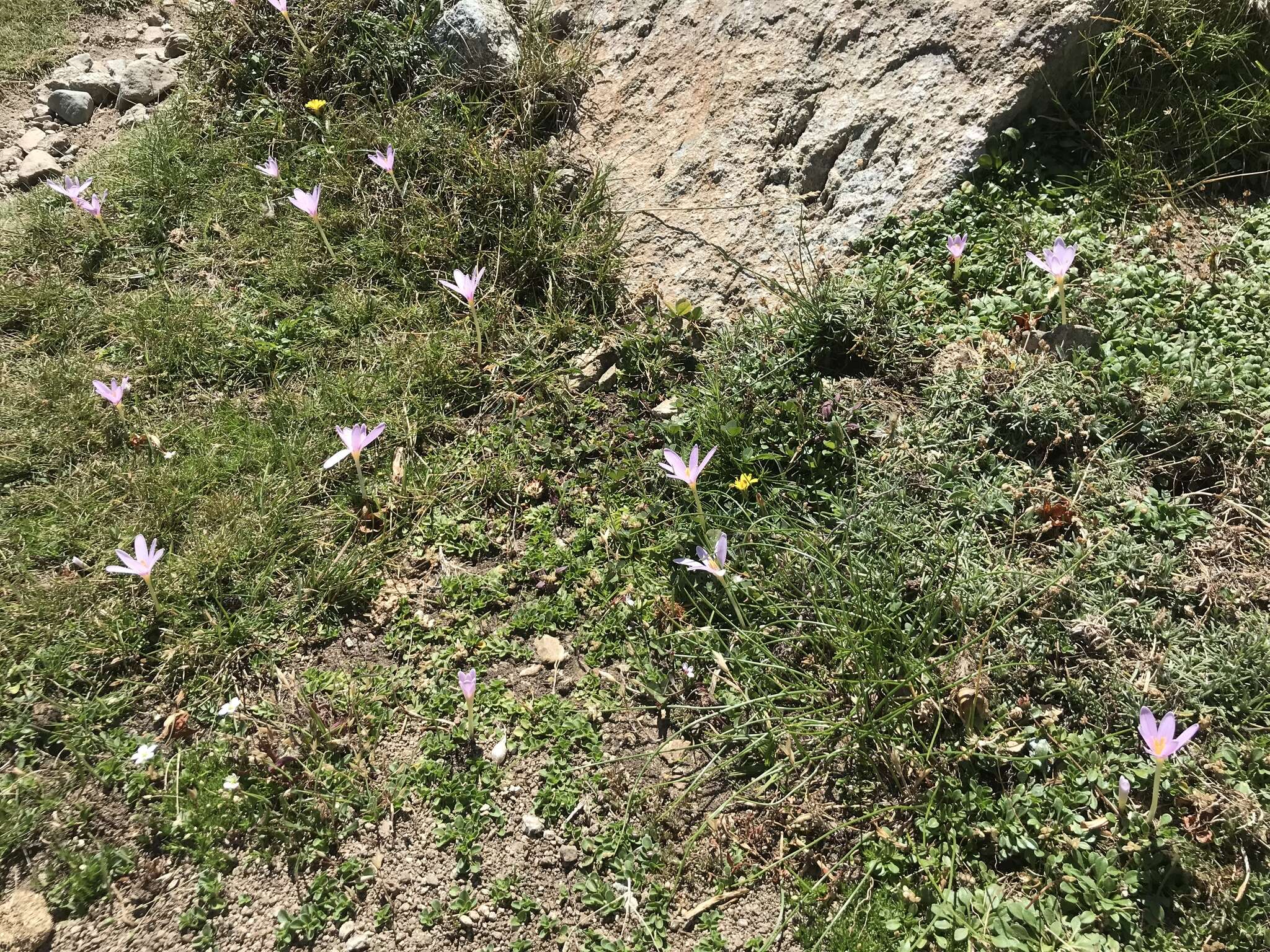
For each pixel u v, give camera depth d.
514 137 1.24
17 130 1.44
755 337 0.98
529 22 1.33
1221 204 1.01
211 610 0.86
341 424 1.01
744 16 1.18
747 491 0.88
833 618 0.79
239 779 0.76
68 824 0.75
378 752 0.78
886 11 1.09
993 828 0.67
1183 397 0.82
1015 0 1.03
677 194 1.13
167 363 1.07
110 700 0.81
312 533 0.92
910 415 0.90
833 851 0.70
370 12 1.35
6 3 1.65
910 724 0.73
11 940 0.68
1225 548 0.76
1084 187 1.01
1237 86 1.04
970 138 1.02
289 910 0.70
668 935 0.68
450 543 0.92
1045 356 0.88
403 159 1.22
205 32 1.40
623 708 0.79
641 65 1.25
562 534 0.92
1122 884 0.64
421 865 0.72
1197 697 0.69
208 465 0.97
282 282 1.15
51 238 1.20
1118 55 1.03
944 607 0.77
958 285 0.98
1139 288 0.92
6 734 0.79
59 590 0.87
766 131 1.12
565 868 0.71
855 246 1.03
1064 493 0.82
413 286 1.13
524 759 0.77
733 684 0.78
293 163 1.28
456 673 0.82
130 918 0.70
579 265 1.10
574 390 1.02
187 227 1.23
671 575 0.86
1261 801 0.65
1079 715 0.72
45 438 0.99
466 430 1.01
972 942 0.63
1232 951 0.60
